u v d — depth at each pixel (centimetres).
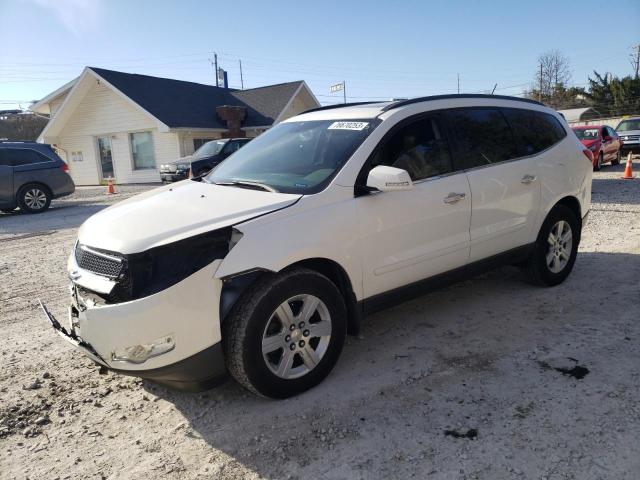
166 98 2428
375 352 393
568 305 466
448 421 299
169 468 273
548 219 495
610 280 529
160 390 356
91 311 291
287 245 313
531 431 285
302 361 340
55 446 297
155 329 283
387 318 459
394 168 340
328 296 335
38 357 416
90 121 2516
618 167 1905
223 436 298
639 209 930
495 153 446
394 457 271
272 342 316
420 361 375
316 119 437
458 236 412
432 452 273
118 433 308
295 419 309
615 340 390
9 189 1354
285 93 2638
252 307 303
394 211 366
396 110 393
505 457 265
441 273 409
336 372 364
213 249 298
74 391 359
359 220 348
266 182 374
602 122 3978
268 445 287
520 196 459
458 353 385
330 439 289
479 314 457
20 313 529
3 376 384
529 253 486
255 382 311
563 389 326
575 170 518
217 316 297
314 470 265
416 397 326
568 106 6278
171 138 2323
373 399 327
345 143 375
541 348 385
